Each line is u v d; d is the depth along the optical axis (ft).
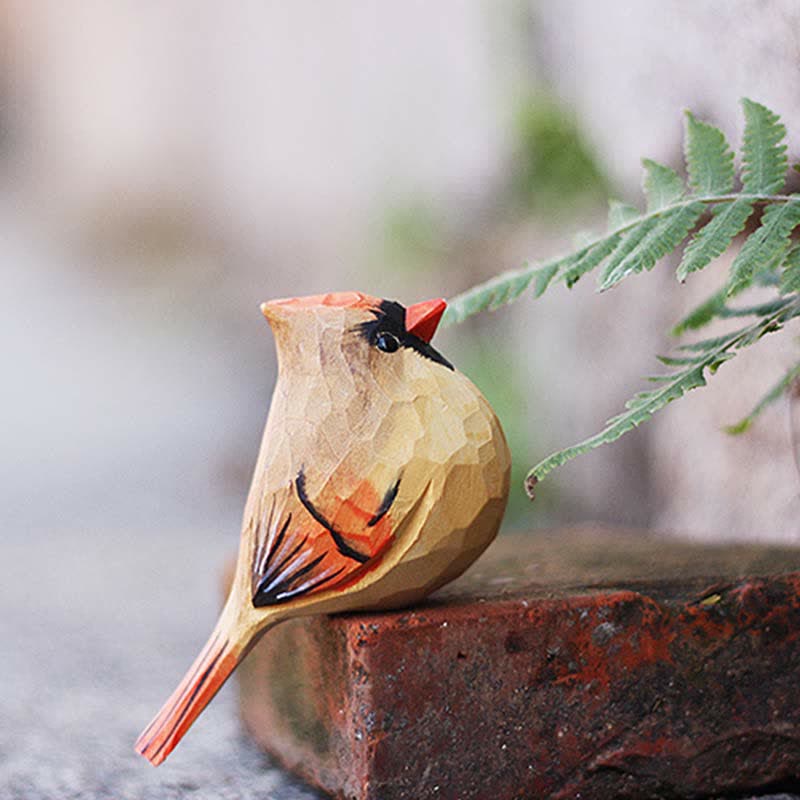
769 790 2.61
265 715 2.76
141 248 14.12
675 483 3.20
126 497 6.56
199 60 13.17
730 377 3.06
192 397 9.73
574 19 3.59
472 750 2.56
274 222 9.96
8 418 9.66
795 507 2.97
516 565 2.77
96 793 2.72
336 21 8.18
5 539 5.49
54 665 3.23
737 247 3.00
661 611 2.59
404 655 2.54
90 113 15.89
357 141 7.40
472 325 4.81
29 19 17.47
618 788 2.58
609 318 3.52
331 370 2.55
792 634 2.60
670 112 3.06
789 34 2.78
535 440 4.10
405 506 2.53
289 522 2.54
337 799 2.61
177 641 3.36
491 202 5.06
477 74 5.18
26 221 17.52
